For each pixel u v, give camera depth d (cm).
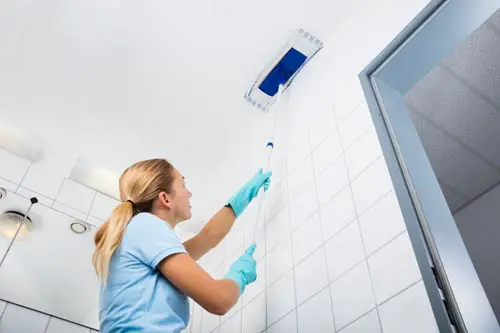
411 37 158
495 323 101
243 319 166
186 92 228
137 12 205
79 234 214
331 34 209
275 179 191
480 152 277
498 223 295
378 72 165
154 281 105
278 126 211
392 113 153
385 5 180
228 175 238
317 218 153
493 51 223
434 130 264
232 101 230
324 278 137
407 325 106
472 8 151
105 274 107
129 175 133
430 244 113
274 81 221
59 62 216
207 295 103
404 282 111
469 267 113
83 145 233
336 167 157
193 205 251
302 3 203
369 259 124
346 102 170
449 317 100
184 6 204
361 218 134
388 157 136
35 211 209
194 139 243
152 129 238
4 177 211
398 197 125
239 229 206
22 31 208
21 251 200
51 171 224
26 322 185
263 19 207
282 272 157
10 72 217
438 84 240
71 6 203
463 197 313
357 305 121
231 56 217
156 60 218
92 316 200
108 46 213
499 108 250
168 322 99
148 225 113
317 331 129
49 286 199
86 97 226
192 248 149
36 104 224
